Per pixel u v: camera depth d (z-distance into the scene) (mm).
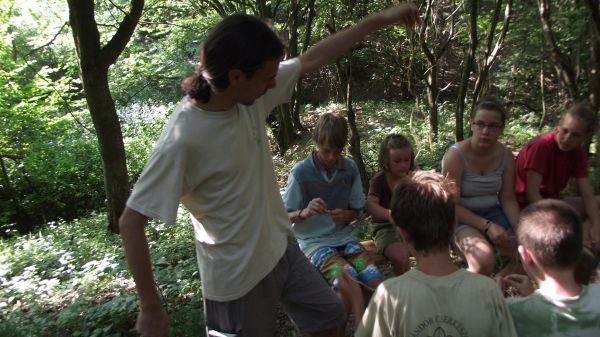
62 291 4113
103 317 3250
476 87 6109
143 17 11219
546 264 1672
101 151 6223
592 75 4270
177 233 5508
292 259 2117
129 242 1630
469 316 1585
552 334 1679
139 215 1629
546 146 3023
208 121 1682
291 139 11172
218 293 1894
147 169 1646
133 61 12719
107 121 6055
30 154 10453
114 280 4285
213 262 1869
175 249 5059
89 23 5617
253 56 1555
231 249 1833
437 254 1700
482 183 3053
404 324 1631
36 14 9336
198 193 1776
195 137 1660
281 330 3035
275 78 1821
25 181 10523
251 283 1887
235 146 1740
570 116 2914
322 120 2740
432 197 1688
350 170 2908
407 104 12633
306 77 14742
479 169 3051
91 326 3127
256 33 1570
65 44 9992
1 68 9586
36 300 3922
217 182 1747
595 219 3098
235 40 1552
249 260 1850
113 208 6398
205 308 1976
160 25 11539
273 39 1602
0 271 4699
